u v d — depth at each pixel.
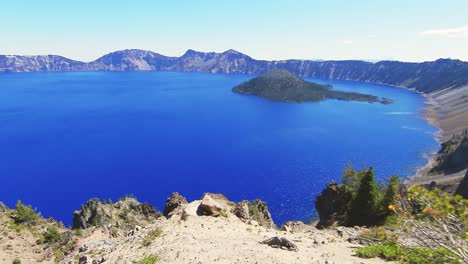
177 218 44.69
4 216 104.50
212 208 42.34
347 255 28.38
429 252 22.86
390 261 26.00
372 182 69.50
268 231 38.22
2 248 80.88
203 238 32.88
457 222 17.67
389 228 29.86
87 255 41.25
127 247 37.28
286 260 26.28
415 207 20.00
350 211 72.31
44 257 74.88
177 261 27.62
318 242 32.91
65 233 85.56
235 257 27.06
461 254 16.30
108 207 131.75
